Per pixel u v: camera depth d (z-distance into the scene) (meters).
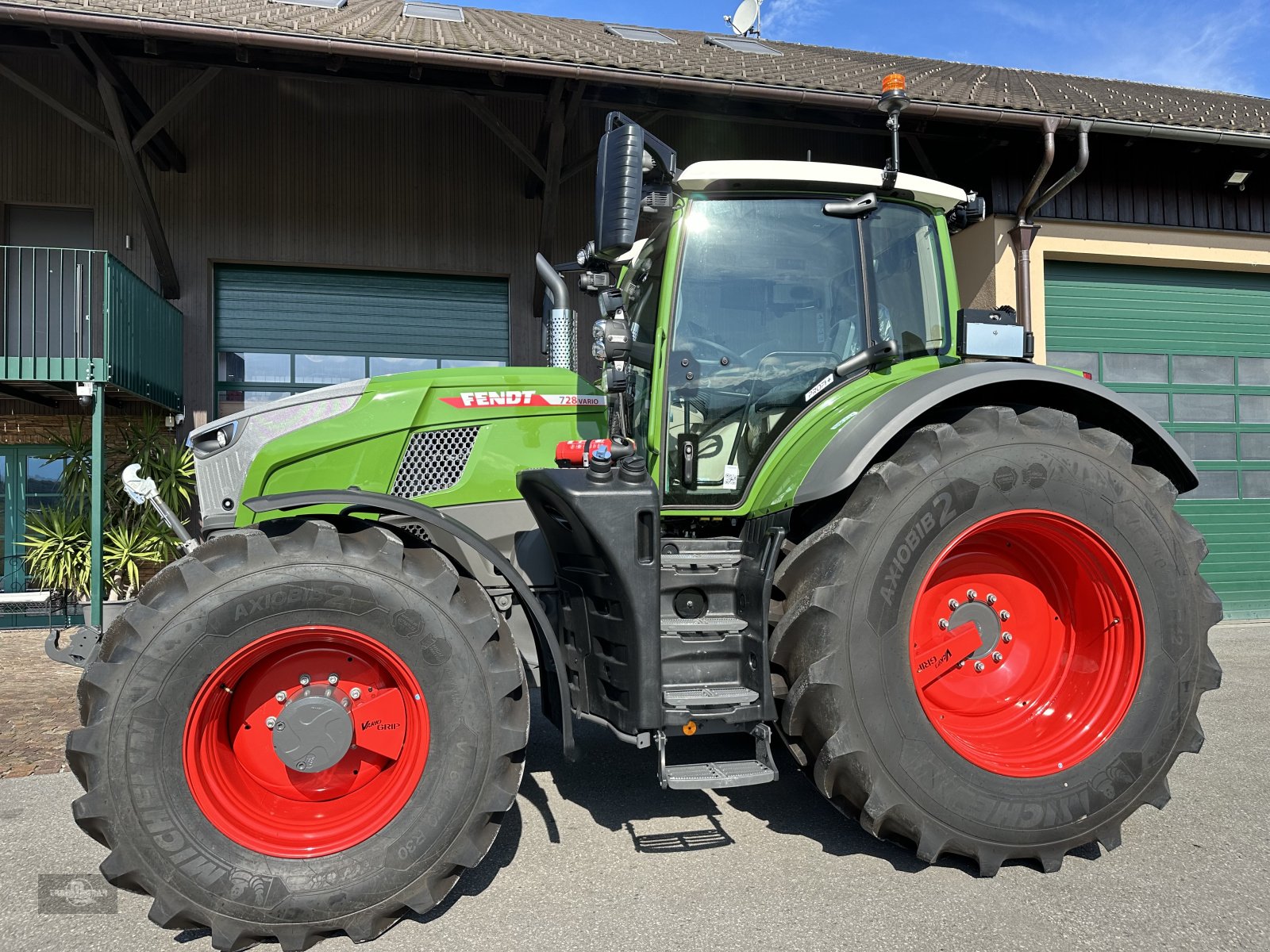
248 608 2.14
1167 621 2.58
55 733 4.16
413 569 2.27
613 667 2.42
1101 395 2.73
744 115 7.38
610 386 2.45
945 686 2.66
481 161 8.60
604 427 3.06
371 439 2.86
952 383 2.61
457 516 2.88
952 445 2.50
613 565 2.31
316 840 2.19
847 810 2.48
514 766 2.29
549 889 2.39
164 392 7.61
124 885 2.07
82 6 5.87
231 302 8.27
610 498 2.32
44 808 3.13
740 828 2.82
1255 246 7.94
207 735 2.19
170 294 7.94
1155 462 2.95
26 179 7.74
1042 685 2.73
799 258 2.98
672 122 8.59
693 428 2.87
